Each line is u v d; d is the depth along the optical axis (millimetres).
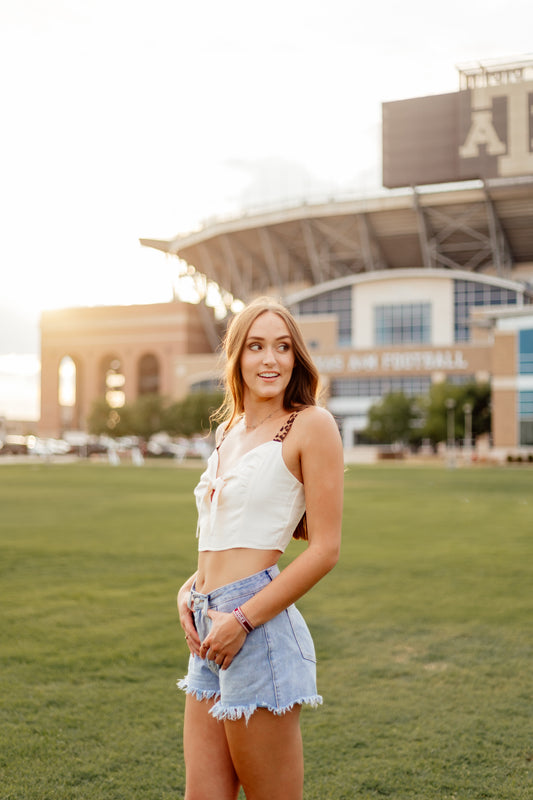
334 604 8023
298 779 2311
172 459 68000
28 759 4098
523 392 58938
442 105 71125
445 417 63469
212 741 2391
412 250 89250
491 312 59406
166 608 7746
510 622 7211
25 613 7496
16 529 14609
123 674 5590
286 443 2373
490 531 14625
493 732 4496
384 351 76188
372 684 5391
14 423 118938
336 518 2316
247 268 99062
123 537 13391
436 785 3803
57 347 105062
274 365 2488
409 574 9844
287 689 2281
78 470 43406
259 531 2350
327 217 84000
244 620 2240
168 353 97625
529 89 68688
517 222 80750
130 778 3881
